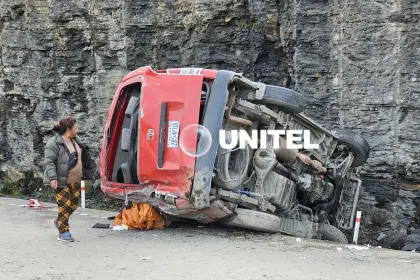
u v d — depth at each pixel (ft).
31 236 24.81
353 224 29.91
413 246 27.35
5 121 44.75
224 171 23.82
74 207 23.79
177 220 26.99
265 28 34.53
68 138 23.31
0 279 18.15
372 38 30.73
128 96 26.68
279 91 25.29
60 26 40.32
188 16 36.65
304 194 27.89
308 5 31.96
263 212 24.72
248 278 17.74
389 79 30.68
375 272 18.34
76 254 21.22
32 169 43.16
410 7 29.60
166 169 23.66
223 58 35.99
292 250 21.71
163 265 19.43
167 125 24.00
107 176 26.89
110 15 38.73
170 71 25.90
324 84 32.30
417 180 30.73
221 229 25.96
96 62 39.70
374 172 31.78
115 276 18.21
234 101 24.70
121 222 27.12
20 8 42.24
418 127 30.32
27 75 42.57
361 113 31.58
